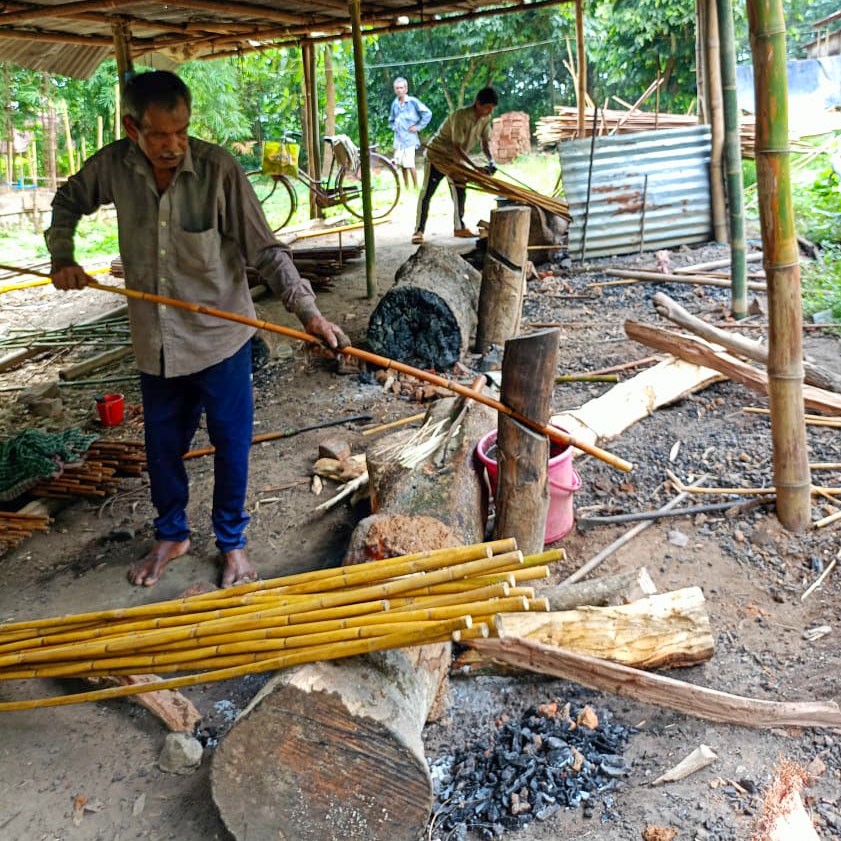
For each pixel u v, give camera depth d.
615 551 3.77
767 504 3.94
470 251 10.02
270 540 4.20
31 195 14.97
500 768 2.72
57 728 3.04
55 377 7.23
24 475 4.73
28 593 3.93
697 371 5.15
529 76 21.11
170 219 3.26
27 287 10.84
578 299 7.71
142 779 2.81
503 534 3.40
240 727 2.34
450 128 9.79
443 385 3.23
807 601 3.41
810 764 2.64
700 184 8.89
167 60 12.42
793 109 15.45
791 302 3.56
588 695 3.00
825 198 9.41
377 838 2.42
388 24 11.09
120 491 4.89
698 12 9.64
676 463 4.44
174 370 3.42
